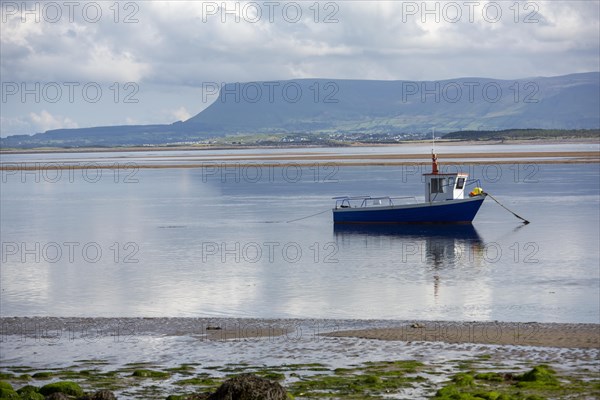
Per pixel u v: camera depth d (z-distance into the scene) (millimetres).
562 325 53281
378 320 56219
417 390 37031
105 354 46656
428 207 117062
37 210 152500
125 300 66812
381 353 45531
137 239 108500
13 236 113875
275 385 31641
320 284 73000
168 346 48469
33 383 39656
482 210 138250
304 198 167750
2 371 42844
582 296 65875
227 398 31172
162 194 186125
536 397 34938
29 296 69188
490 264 83562
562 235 105125
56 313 61844
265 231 115312
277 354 45781
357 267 82812
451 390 35812
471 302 63969
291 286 72125
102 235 113375
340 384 38188
